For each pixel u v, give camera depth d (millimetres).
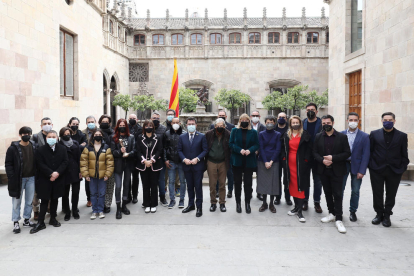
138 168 6371
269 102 26781
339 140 5477
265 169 6359
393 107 10344
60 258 4340
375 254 4438
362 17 12273
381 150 5547
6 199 7590
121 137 6258
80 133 7027
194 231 5359
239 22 31328
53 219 5645
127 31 29969
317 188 6445
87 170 5930
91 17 16422
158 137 6461
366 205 6902
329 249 4605
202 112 11172
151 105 25453
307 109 6520
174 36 30453
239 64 30234
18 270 4004
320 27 29578
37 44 11320
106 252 4527
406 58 9625
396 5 10086
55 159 5445
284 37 30000
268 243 4832
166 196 7957
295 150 5965
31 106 10953
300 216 5883
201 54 30375
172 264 4145
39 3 11422
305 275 3846
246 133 6234
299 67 30109
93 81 16750
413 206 6828
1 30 9484
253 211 6535
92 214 6035
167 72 30266
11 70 9953
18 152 5289
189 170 6410
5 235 5215
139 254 4457
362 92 12281
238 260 4254
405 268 4027
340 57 14398
